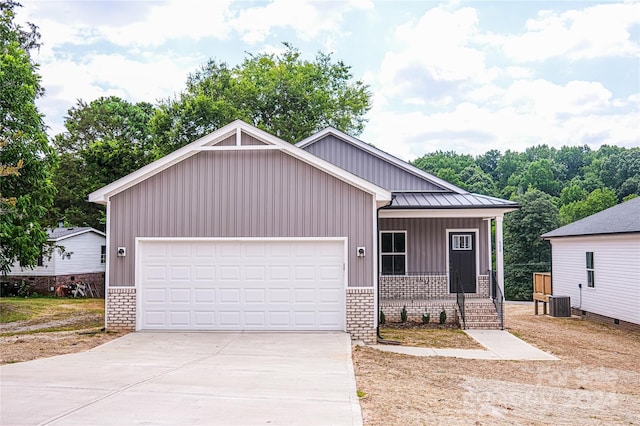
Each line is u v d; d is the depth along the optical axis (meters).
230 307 13.94
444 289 18.94
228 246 13.98
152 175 13.99
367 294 13.70
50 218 34.81
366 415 6.88
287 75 38.53
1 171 11.38
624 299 18.98
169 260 14.02
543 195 48.78
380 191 13.71
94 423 6.21
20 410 6.71
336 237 13.77
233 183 13.95
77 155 40.94
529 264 46.53
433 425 6.64
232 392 7.84
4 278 31.08
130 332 13.80
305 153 13.73
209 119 34.00
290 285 13.90
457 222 19.11
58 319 18.45
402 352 12.59
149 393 7.67
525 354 12.97
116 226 14.03
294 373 9.33
